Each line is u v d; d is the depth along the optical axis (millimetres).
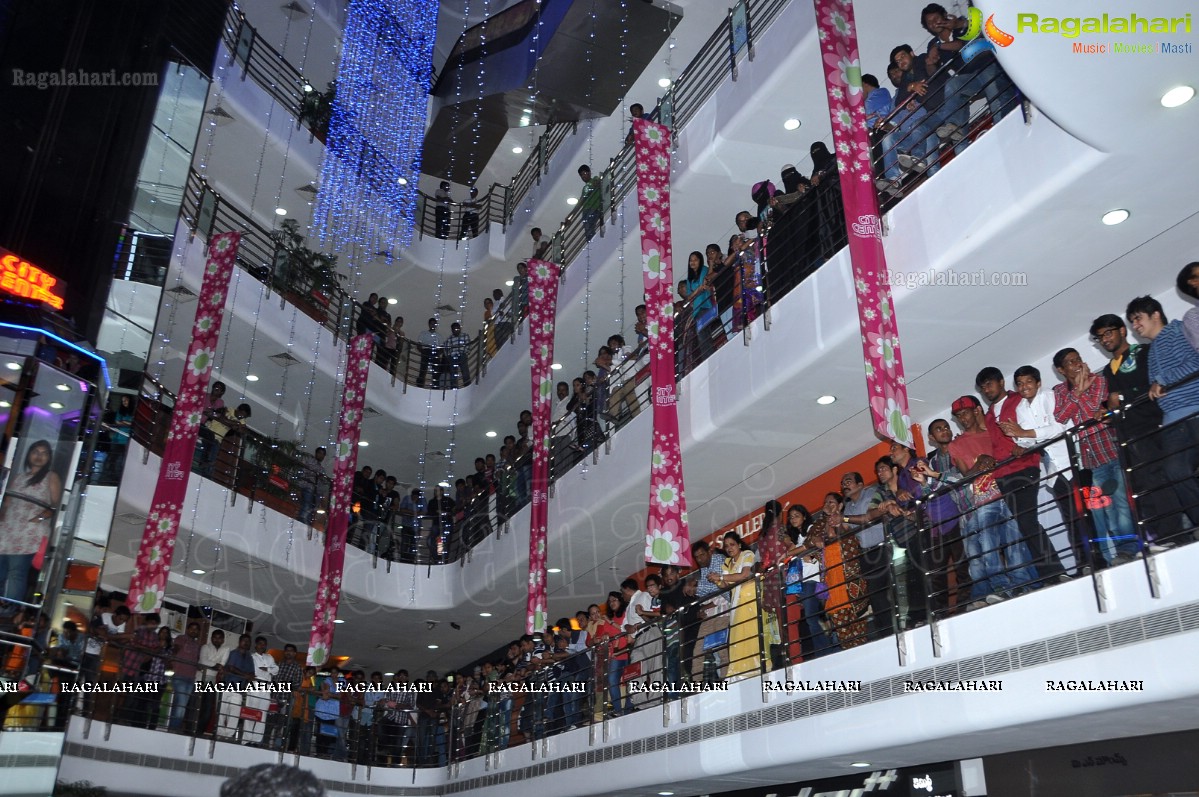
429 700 10383
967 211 4863
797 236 6398
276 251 10070
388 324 11664
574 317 9875
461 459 12625
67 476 5730
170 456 7215
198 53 7273
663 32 9609
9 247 5859
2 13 6250
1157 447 4078
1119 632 3648
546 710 7738
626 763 6445
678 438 6117
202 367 7480
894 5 6969
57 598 5633
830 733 4934
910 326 5520
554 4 9898
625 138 10219
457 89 11641
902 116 5859
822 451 7121
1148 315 4312
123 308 6320
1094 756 4555
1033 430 4676
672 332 6418
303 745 8453
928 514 4863
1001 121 4730
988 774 5000
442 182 12805
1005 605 4145
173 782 7160
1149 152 4086
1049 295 5234
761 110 7449
